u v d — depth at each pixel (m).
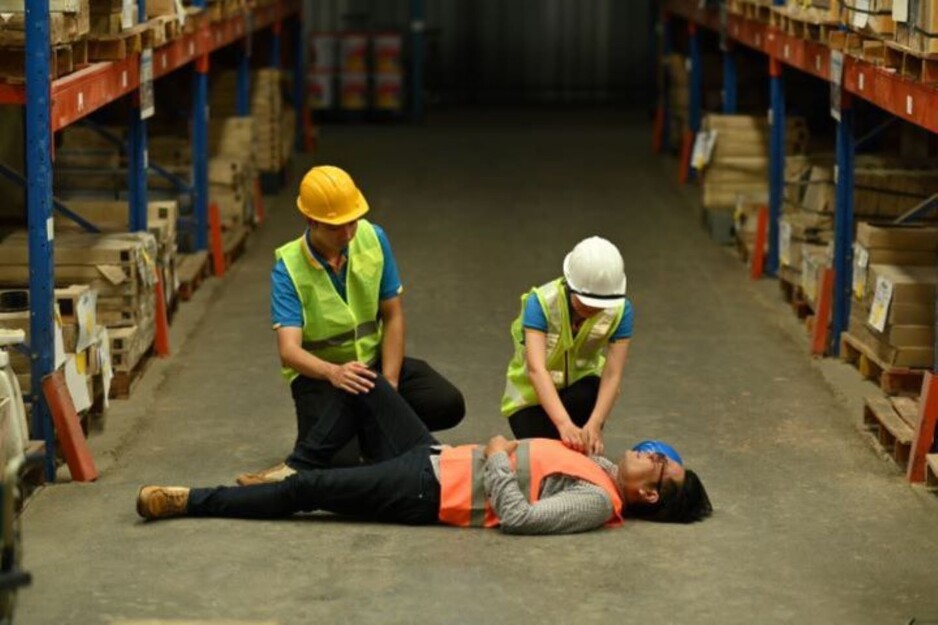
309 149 20.45
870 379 9.93
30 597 6.23
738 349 10.82
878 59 8.73
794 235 11.91
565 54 26.44
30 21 7.27
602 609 6.14
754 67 17.11
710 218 14.86
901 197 11.41
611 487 7.09
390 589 6.33
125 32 8.73
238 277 13.11
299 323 7.54
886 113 13.98
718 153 14.77
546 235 15.12
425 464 7.05
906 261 9.62
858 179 11.44
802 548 6.90
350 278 7.61
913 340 9.23
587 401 7.59
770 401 9.49
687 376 10.09
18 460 5.17
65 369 7.88
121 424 8.87
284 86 19.50
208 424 8.94
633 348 10.85
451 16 26.39
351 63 23.66
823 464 8.22
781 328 11.45
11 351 7.92
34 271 7.57
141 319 9.72
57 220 10.48
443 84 26.50
